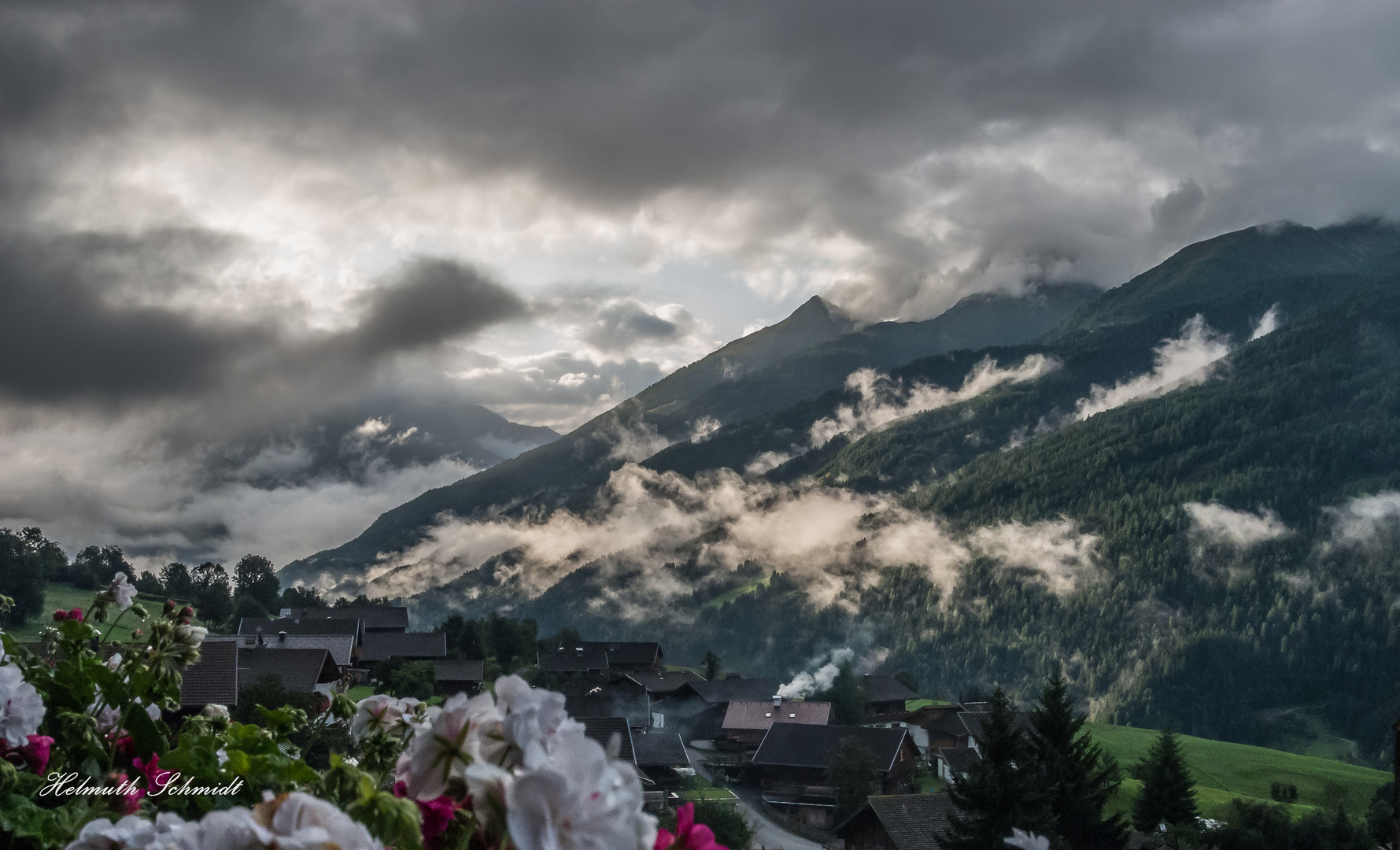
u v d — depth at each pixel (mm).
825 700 110688
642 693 99188
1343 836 52781
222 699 28125
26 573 88188
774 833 66938
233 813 1554
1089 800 39156
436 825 1856
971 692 182625
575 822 1557
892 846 43375
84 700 3576
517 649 129125
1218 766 107125
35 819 2725
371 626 126688
